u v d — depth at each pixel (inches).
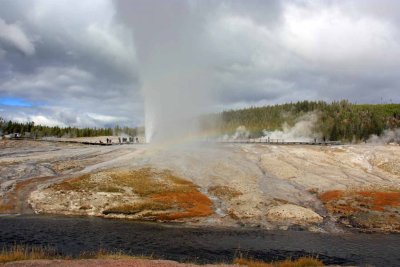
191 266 1085.1
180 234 1660.9
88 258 1218.6
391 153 3521.2
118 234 1609.3
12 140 4311.0
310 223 1916.8
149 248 1432.1
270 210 2039.9
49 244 1409.9
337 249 1531.7
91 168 2701.8
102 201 2038.6
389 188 2497.5
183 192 2230.6
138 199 2084.2
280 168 2933.1
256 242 1587.1
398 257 1443.2
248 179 2618.1
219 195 2255.2
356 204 2176.4
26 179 2359.7
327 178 2731.3
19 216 1829.5
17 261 1048.2
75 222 1774.1
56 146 4045.3
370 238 1724.9
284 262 1245.7
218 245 1515.7
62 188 2165.4
